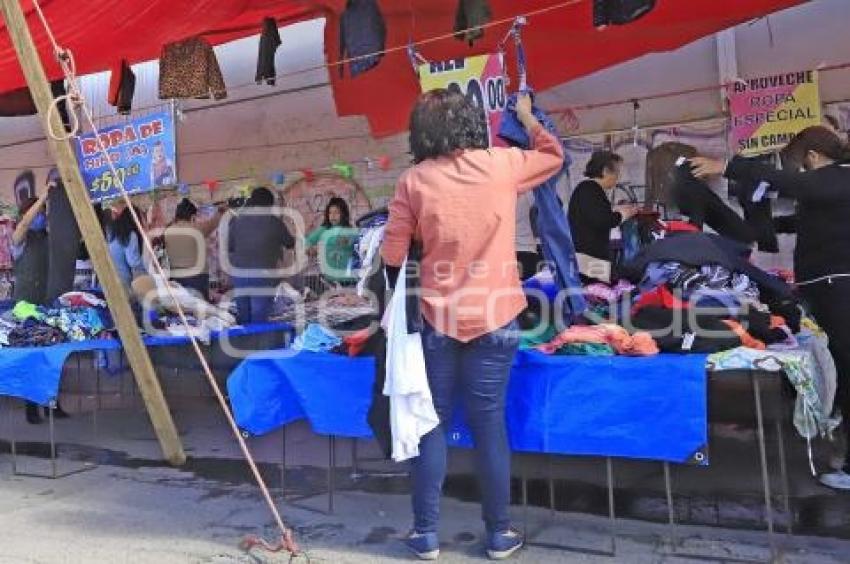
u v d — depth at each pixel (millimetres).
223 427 5957
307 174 7641
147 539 3641
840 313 3662
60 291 5684
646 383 3096
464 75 3848
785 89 5664
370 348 3578
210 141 8117
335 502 4090
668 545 3336
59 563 3387
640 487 4145
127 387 7043
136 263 5770
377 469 4664
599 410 3172
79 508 4152
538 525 3648
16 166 9281
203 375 6363
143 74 8117
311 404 3693
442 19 5738
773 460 4457
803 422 3033
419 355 3127
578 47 5941
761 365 3004
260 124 7883
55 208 5672
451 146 3131
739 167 3920
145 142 4531
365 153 7410
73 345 4805
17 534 3773
